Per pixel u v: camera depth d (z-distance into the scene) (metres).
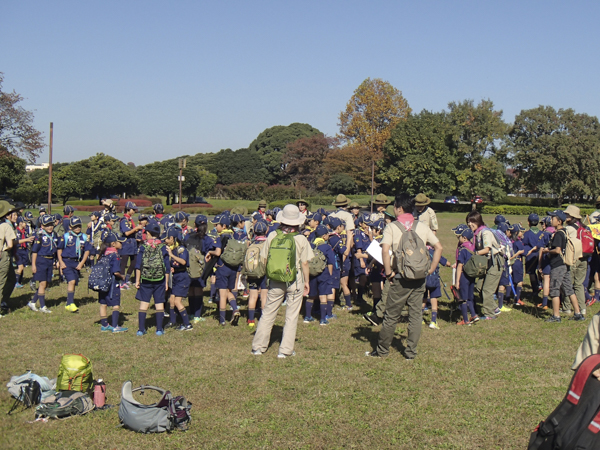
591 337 3.83
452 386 6.00
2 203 9.57
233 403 5.55
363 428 4.98
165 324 9.07
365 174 67.06
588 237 9.61
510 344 7.74
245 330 8.57
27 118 40.28
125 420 4.99
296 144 85.56
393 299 6.84
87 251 10.06
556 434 3.50
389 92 75.62
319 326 8.91
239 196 85.56
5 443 4.68
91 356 7.11
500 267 9.27
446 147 56.84
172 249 8.61
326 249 8.90
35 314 9.61
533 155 56.09
